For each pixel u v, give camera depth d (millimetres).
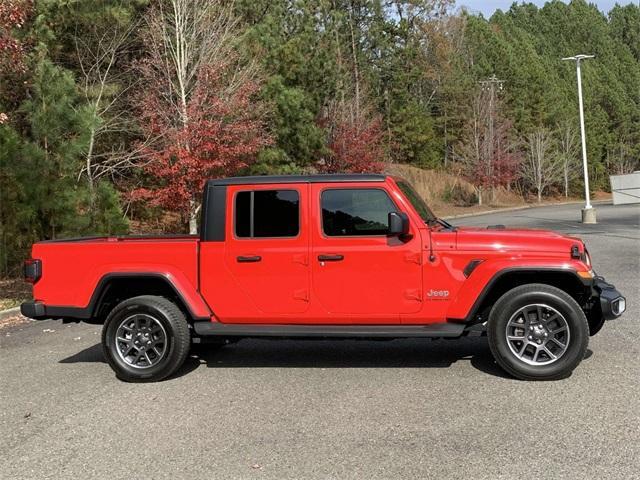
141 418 5016
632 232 20953
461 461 3979
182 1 17844
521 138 62156
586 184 27078
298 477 3832
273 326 5961
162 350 6039
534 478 3701
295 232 5926
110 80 19375
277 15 27750
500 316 5598
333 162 29062
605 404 4930
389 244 5770
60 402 5512
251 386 5797
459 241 5699
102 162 19172
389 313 5793
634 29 120500
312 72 26062
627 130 83375
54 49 17188
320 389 5617
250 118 18453
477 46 69562
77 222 11602
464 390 5430
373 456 4105
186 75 17812
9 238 11734
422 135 53531
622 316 8234
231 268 5992
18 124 14008
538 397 5164
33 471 4066
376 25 51281
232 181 6062
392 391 5480
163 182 17641
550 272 5609
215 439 4504
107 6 17594
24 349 7812
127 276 6109
